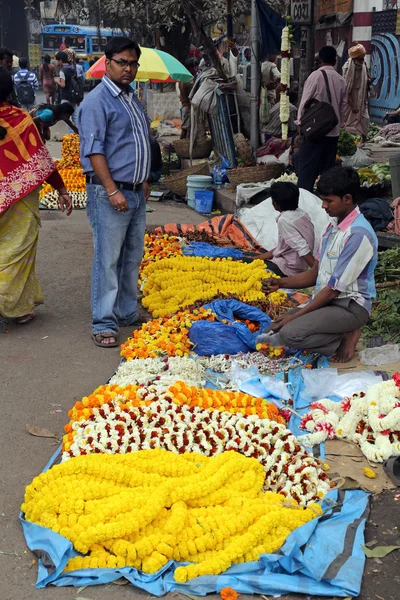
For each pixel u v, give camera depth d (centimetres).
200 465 340
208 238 774
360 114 1314
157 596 282
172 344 493
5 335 560
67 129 1981
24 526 315
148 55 1081
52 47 4059
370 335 536
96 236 523
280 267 651
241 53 1728
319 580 285
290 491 337
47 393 457
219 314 534
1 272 548
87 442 362
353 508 328
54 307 626
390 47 1591
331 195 463
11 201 534
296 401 438
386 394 400
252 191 915
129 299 572
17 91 1806
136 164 514
